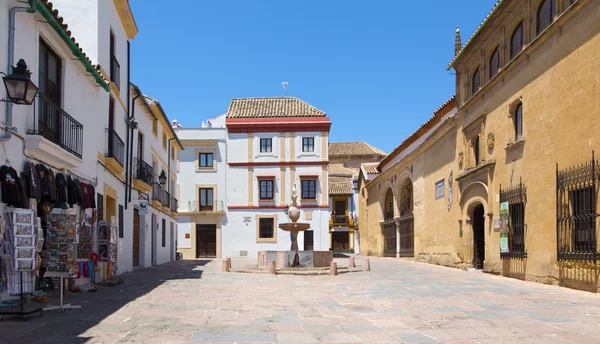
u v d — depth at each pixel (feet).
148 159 76.28
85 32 45.57
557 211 42.42
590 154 38.29
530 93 48.49
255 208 123.24
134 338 22.22
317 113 125.90
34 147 30.81
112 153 50.34
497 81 56.44
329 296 37.81
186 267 74.23
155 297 36.22
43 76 34.78
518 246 51.19
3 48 28.12
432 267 73.31
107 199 53.93
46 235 34.06
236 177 124.47
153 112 74.90
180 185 124.77
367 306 32.68
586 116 38.91
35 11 29.63
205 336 22.81
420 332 24.18
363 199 143.84
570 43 41.34
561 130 42.60
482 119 60.85
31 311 26.00
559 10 43.11
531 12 48.83
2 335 22.39
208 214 122.72
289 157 124.06
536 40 46.16
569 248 40.81
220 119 138.82
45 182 31.45
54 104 35.65
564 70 42.24
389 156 118.42
